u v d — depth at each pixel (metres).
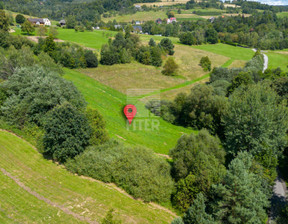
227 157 28.53
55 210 17.12
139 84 53.09
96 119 25.28
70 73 51.09
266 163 24.67
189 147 22.38
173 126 38.28
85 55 58.50
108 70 59.28
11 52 40.50
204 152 21.94
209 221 16.55
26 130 26.36
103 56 62.19
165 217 18.69
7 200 17.42
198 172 19.94
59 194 18.92
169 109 41.62
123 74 58.03
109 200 19.19
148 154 23.77
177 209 20.02
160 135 33.44
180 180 20.53
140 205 19.55
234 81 50.97
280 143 28.08
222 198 17.92
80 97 31.45
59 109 22.36
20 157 23.03
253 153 26.14
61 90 28.69
